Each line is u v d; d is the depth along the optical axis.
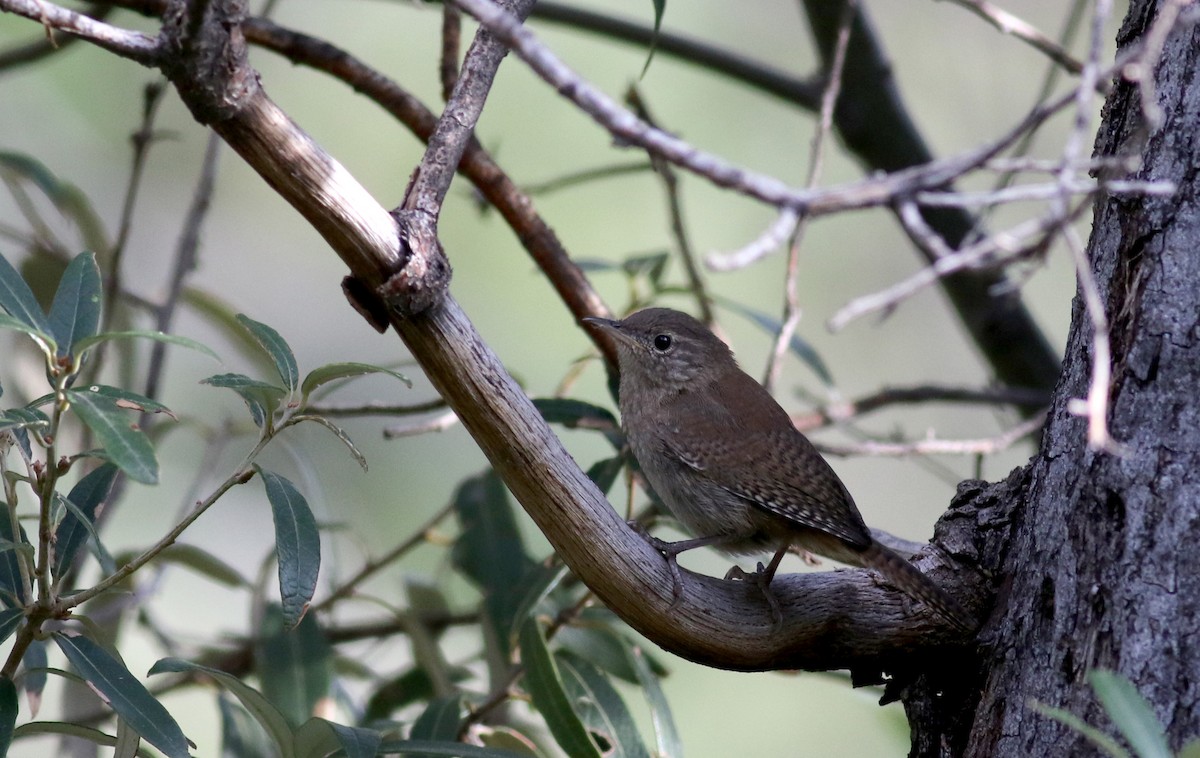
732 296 13.06
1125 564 5.22
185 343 4.61
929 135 13.02
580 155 12.36
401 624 8.83
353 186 5.00
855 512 7.50
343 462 11.85
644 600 5.79
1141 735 4.02
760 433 7.76
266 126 4.83
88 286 5.55
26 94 12.20
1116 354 5.53
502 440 5.50
